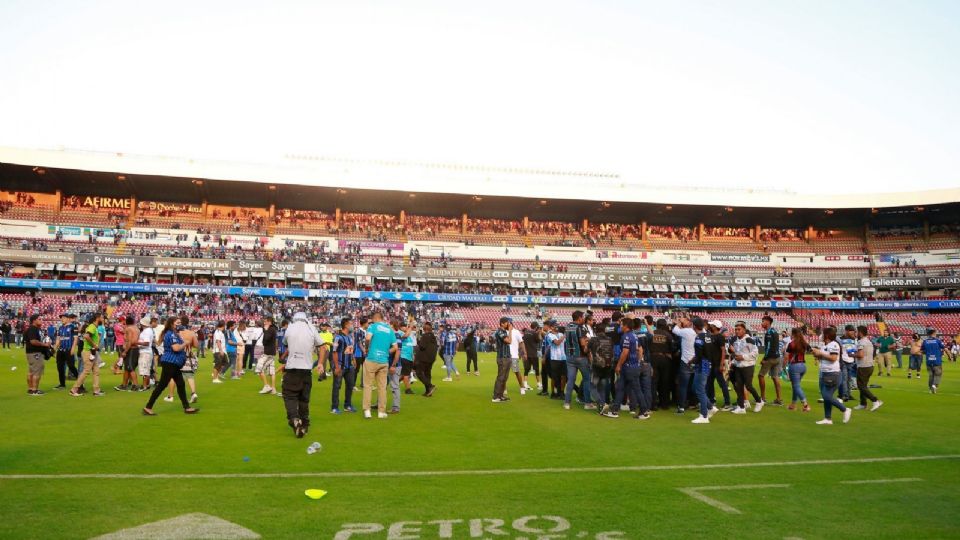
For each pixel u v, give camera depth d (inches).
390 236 2314.2
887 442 400.5
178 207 2249.0
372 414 506.0
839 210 2397.9
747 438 410.0
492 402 596.7
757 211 2463.1
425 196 2314.2
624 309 2003.0
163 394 616.1
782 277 2258.9
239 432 408.8
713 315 2182.6
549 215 2508.6
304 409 402.3
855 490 281.0
